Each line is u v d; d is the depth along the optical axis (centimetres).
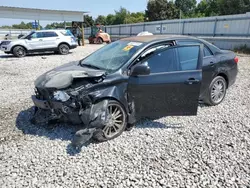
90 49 1836
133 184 234
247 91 555
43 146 304
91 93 309
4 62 1112
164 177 245
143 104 342
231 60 472
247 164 268
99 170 256
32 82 688
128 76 332
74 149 296
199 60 368
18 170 256
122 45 391
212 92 449
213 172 253
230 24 1667
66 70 363
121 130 336
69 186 231
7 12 2075
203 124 375
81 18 2405
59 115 322
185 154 288
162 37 384
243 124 373
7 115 411
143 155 285
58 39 1429
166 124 375
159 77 337
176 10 4972
